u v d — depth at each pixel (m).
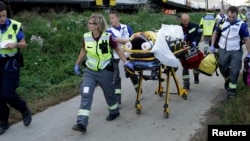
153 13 21.16
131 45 5.41
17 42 5.09
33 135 5.30
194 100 6.66
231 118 5.27
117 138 5.05
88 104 5.14
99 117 5.92
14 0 11.98
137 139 4.99
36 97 7.18
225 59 6.70
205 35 11.89
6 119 5.46
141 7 21.00
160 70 5.77
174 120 5.65
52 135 5.27
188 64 6.91
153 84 7.90
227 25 6.60
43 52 9.84
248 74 6.43
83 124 5.04
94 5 15.80
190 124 5.45
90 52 5.21
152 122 5.60
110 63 5.34
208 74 6.94
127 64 5.27
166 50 5.36
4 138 5.22
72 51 10.35
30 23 11.36
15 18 11.42
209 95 6.96
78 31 11.71
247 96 6.33
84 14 14.58
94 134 5.23
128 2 19.45
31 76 8.29
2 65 5.13
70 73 8.98
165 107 5.71
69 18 12.66
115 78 6.21
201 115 5.82
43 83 8.02
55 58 9.67
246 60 6.47
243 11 18.02
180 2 27.98
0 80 5.22
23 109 5.54
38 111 6.38
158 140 4.92
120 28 6.15
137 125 5.50
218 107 6.11
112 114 5.71
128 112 6.10
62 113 6.25
